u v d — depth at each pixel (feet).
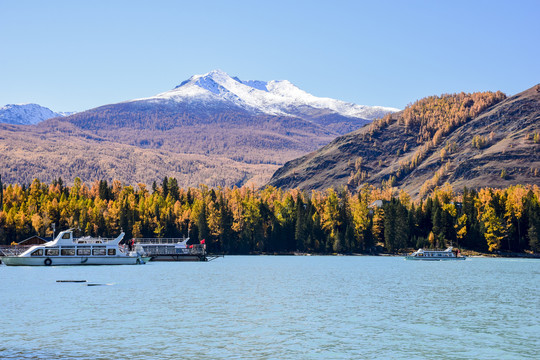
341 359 144.87
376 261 634.84
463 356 148.15
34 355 146.10
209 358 145.38
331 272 428.56
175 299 248.73
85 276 368.27
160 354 148.66
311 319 198.08
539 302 244.42
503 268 506.89
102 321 192.03
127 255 482.28
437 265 556.92
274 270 447.83
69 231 466.29
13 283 313.73
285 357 146.61
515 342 163.43
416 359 145.07
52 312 209.56
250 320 195.93
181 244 583.58
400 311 216.74
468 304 237.45
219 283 324.19
